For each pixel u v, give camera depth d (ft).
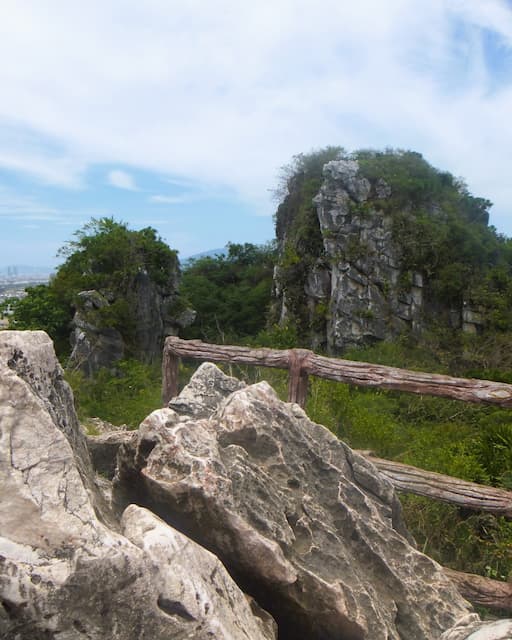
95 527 6.25
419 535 14.24
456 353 67.10
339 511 9.86
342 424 20.76
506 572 12.89
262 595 8.77
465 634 8.09
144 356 67.51
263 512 8.79
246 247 141.49
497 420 24.13
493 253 78.38
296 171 97.91
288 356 17.78
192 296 117.50
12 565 5.81
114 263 70.74
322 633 8.63
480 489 12.99
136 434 9.44
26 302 65.41
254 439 10.08
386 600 9.14
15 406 6.76
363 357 62.03
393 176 80.23
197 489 8.21
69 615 5.84
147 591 6.09
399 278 75.00
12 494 6.25
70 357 60.49
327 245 79.05
